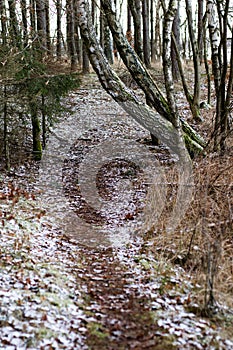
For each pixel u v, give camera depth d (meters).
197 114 13.77
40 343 3.68
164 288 4.91
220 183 6.79
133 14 11.20
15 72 9.37
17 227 6.56
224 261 5.18
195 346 3.80
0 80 9.09
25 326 3.88
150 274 5.30
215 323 4.22
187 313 4.36
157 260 5.77
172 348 3.76
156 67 21.45
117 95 8.35
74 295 4.71
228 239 5.52
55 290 4.68
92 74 20.95
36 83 10.05
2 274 4.85
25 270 5.05
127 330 4.04
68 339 3.82
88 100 17.06
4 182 9.41
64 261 5.69
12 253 5.49
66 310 4.31
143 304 4.55
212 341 3.89
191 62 25.03
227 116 8.62
